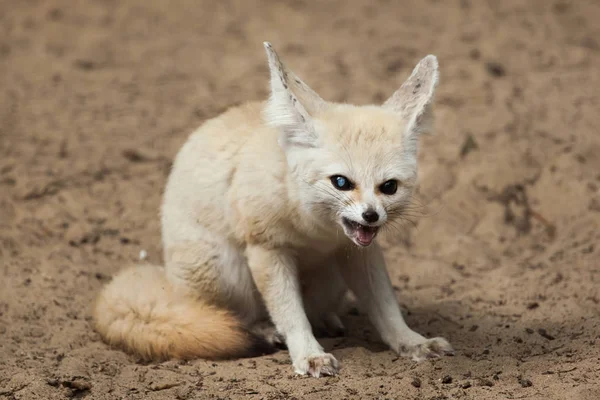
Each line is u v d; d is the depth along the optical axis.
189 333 11.37
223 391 10.29
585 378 9.88
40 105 21.70
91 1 29.22
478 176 16.86
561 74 22.47
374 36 26.02
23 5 28.89
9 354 11.62
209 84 22.98
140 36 26.70
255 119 11.64
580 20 26.73
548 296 13.13
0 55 25.22
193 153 11.88
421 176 17.06
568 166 16.84
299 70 23.09
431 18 27.45
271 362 11.31
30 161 18.33
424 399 9.74
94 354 11.64
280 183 10.64
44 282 13.88
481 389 9.90
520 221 16.08
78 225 15.95
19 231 15.66
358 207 10.05
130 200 16.86
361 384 10.17
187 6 29.08
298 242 11.12
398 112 10.89
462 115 19.78
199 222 11.73
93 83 23.25
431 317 12.80
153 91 22.61
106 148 19.11
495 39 25.11
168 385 10.55
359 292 11.76
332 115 10.58
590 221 15.38
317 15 28.16
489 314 12.76
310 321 12.60
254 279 11.29
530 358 10.91
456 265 14.96
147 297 11.83
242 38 26.34
